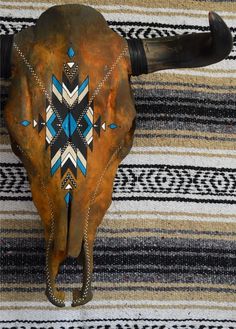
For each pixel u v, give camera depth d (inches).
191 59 35.8
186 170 46.2
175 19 45.6
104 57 35.6
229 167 46.5
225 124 46.3
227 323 47.4
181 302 47.1
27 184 45.0
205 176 46.4
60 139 35.0
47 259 37.0
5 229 45.2
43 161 35.2
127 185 45.9
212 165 46.4
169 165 46.0
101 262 46.2
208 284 47.1
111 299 46.5
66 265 45.8
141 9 45.3
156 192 46.1
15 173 44.8
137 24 45.3
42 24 35.9
